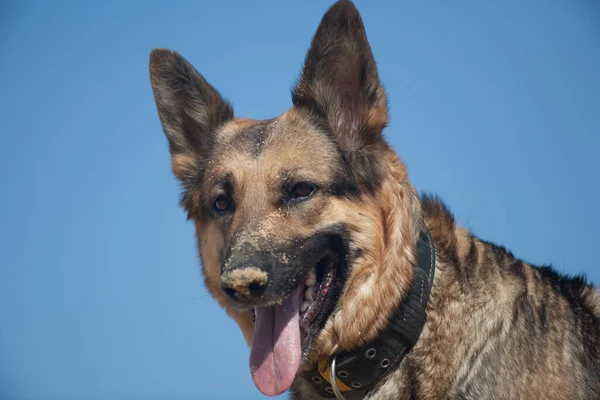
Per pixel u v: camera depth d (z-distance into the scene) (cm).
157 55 692
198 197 657
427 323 568
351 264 575
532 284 610
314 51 616
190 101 700
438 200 638
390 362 560
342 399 561
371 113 584
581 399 572
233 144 630
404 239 572
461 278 587
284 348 557
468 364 558
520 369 555
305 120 610
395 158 601
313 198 571
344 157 587
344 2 590
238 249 543
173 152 698
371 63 582
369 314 563
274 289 539
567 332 595
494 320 571
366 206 580
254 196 576
